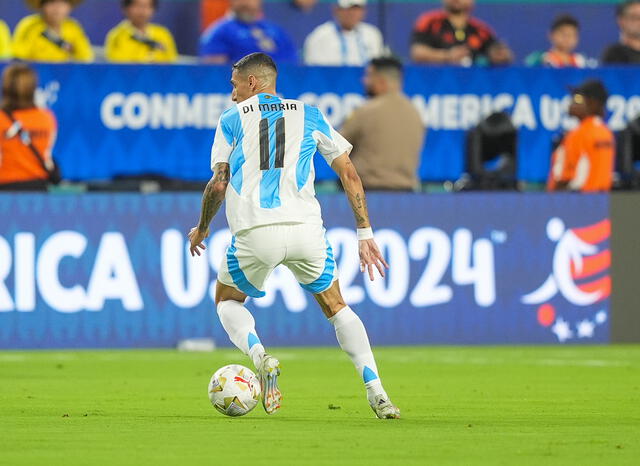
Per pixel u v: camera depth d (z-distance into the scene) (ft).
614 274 181.78
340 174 91.50
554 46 217.97
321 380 129.90
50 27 200.34
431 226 177.27
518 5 231.09
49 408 100.89
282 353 166.30
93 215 171.22
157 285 172.45
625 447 74.49
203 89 181.47
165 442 76.79
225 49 200.75
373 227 175.73
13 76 172.35
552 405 103.71
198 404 104.68
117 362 152.35
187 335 173.17
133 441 77.36
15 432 82.58
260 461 68.18
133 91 179.93
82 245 170.91
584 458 69.46
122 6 208.33
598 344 181.37
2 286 169.48
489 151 185.98
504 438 79.05
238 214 89.97
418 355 163.12
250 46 201.26
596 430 84.17
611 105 191.11
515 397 111.24
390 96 177.06
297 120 90.74
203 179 181.78
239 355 163.32
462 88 187.21
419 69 186.19
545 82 188.96
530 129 188.96
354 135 176.65
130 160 180.24
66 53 201.05
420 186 186.91
